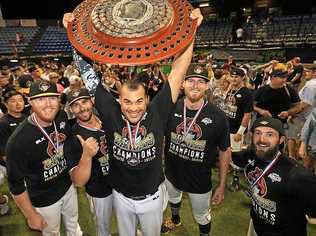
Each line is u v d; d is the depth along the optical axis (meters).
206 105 2.71
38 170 2.44
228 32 21.16
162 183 2.32
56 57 16.64
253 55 14.70
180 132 2.77
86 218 3.89
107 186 2.73
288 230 2.07
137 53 1.28
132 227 2.35
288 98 4.11
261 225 2.22
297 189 1.89
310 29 17.30
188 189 2.86
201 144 2.70
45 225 2.59
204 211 2.97
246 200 4.19
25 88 4.94
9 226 3.76
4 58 15.75
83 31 1.42
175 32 1.34
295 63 7.48
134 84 1.79
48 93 2.19
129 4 1.37
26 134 2.31
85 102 2.54
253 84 7.75
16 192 2.32
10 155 2.26
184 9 1.44
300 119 4.55
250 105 4.17
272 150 2.01
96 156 2.62
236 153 2.41
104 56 1.30
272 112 4.20
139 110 1.82
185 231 3.56
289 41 15.76
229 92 4.35
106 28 1.31
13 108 3.52
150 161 2.01
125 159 1.99
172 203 3.41
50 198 2.57
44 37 20.88
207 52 16.38
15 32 20.77
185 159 2.78
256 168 2.13
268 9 22.86
